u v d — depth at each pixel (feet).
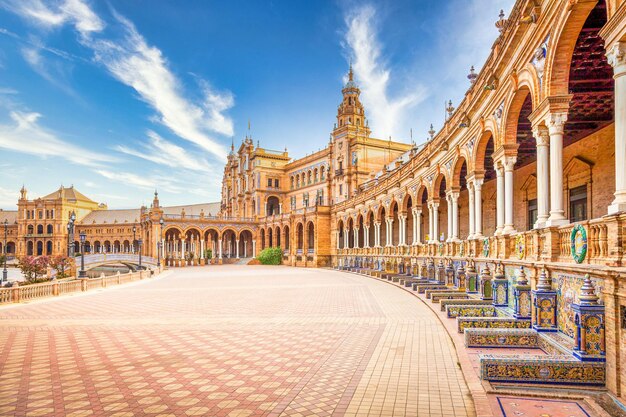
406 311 56.59
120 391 27.09
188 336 44.04
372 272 130.11
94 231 394.11
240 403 24.71
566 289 30.32
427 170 95.40
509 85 45.60
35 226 389.39
